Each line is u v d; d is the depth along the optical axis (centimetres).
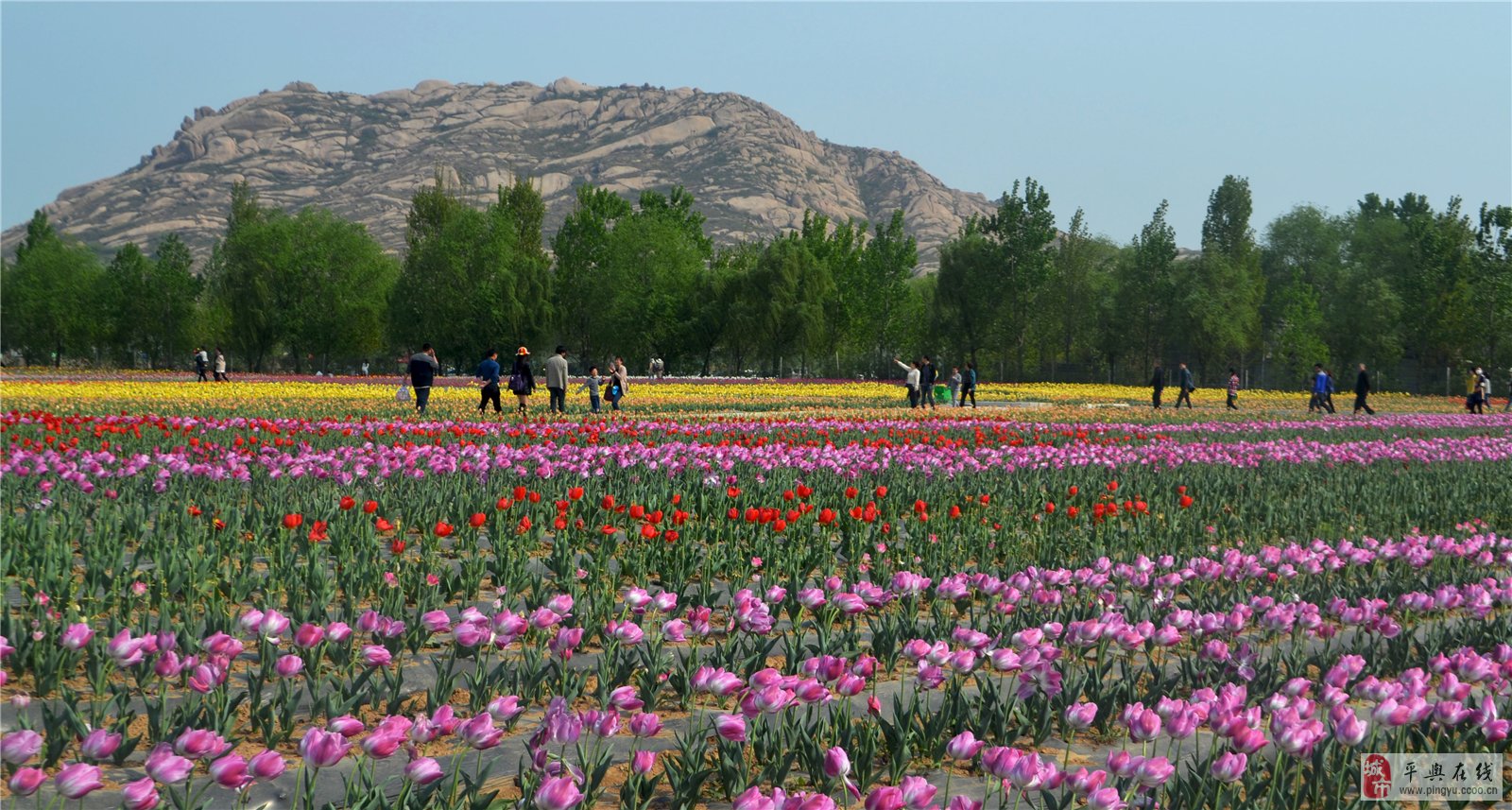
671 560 1059
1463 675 627
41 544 948
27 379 6631
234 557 1005
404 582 911
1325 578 1023
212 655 582
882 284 10262
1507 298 8431
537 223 11175
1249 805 505
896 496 1457
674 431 2320
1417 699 567
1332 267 10919
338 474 1425
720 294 9862
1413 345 9381
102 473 1348
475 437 2150
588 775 505
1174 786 523
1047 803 504
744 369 11200
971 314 9938
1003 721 621
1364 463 2198
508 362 9906
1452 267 8781
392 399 4322
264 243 10644
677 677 691
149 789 397
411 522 1185
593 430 2356
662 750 615
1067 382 10731
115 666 668
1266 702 584
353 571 905
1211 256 9688
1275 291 11038
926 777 591
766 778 560
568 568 934
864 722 591
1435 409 5978
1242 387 9800
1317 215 11675
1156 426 3166
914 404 4350
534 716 664
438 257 9931
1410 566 1082
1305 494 1709
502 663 677
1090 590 916
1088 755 634
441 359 10469
